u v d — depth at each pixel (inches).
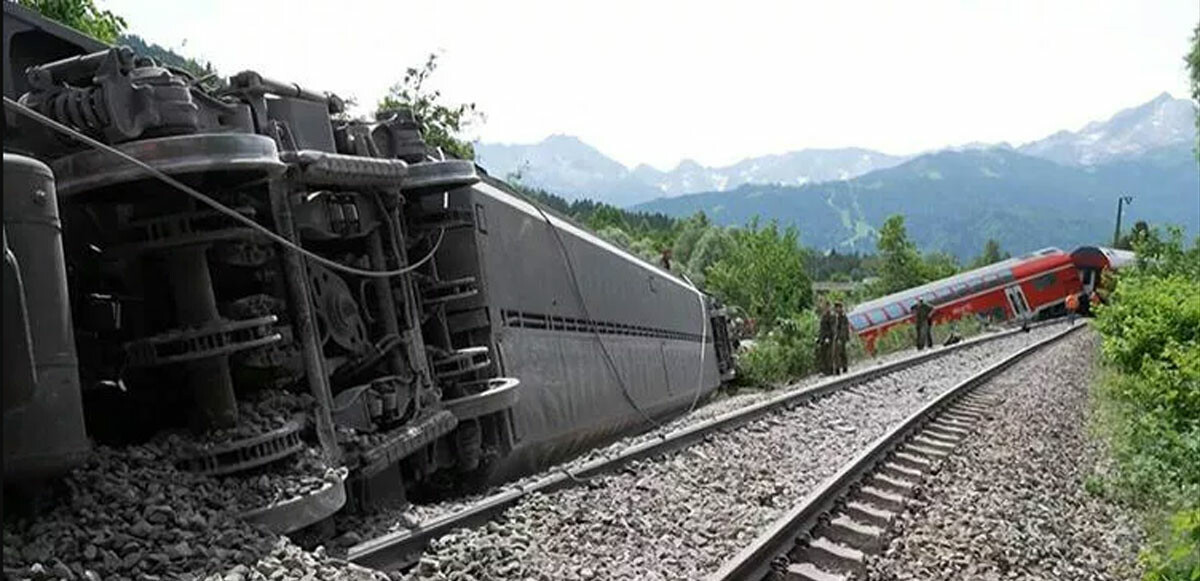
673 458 402.9
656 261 952.3
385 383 297.7
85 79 221.1
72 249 236.7
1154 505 410.6
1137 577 311.3
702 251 3245.6
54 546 171.6
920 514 339.3
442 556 232.2
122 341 244.5
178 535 188.7
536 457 425.7
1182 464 438.6
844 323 1074.1
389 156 338.3
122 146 211.6
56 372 183.8
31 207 182.1
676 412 784.9
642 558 257.3
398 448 284.0
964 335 1797.5
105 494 192.1
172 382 243.4
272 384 253.4
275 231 252.7
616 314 609.0
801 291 2448.3
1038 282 2066.9
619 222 3700.8
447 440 346.6
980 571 284.0
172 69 236.2
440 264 374.3
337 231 288.0
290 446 237.8
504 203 429.4
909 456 459.2
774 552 271.3
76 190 213.6
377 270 310.5
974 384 808.3
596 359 541.6
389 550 228.8
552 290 482.3
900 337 1690.5
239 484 222.1
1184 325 728.3
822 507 323.6
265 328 239.0
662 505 324.2
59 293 187.2
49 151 227.3
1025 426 593.3
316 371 259.6
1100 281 2041.1
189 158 214.8
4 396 162.4
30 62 242.5
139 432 250.2
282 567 191.2
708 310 1014.4
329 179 271.6
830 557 276.7
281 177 252.7
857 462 392.2
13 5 232.8
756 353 1162.6
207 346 226.7
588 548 258.8
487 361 365.7
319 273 281.1
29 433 176.4
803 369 1186.0
